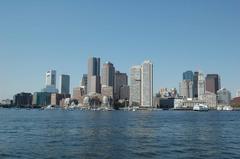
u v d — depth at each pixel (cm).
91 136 11488
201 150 8256
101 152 7894
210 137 11488
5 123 19388
